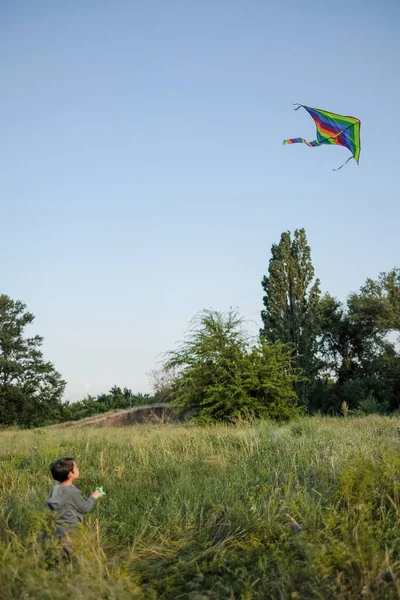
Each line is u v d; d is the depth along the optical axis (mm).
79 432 21141
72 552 6113
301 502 7660
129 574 6426
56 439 17875
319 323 50125
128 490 9820
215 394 24984
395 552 6324
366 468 8266
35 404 56125
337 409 48812
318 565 5590
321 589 5387
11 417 55156
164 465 11664
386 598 5191
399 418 22312
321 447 11945
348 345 58094
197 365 25625
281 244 49438
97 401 59438
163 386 42000
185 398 26344
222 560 6637
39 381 57125
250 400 24750
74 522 6891
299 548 6371
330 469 9523
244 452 12430
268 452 12125
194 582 6254
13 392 55094
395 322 52562
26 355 57125
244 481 9570
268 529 7395
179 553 7234
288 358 26719
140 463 12062
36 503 8516
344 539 6242
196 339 26234
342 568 5742
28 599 5105
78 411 58438
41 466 12297
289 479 8883
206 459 11938
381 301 53625
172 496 8734
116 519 8336
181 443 14219
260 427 16906
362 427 17453
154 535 7672
